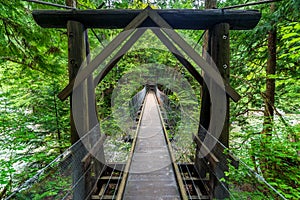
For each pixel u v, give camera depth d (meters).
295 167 2.17
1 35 2.67
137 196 2.08
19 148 2.80
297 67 3.19
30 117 3.35
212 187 1.96
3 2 2.48
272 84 3.51
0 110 3.48
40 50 3.23
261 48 3.74
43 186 1.70
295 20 2.71
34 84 3.72
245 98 4.43
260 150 2.44
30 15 2.84
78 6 3.74
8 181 2.63
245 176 1.81
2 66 3.59
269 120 3.21
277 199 1.75
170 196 2.09
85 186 1.87
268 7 3.38
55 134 3.67
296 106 3.74
